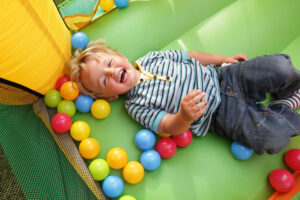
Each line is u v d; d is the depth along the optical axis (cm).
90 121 102
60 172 87
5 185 112
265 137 85
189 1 122
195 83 95
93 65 92
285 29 115
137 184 92
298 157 88
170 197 90
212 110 94
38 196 78
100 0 119
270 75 85
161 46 120
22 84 81
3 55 67
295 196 85
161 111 93
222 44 116
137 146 98
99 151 97
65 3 116
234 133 91
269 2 119
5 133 90
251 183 91
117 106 105
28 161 84
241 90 93
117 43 115
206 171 93
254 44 115
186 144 94
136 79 98
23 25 69
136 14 119
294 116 88
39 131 93
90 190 89
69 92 96
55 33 88
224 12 121
